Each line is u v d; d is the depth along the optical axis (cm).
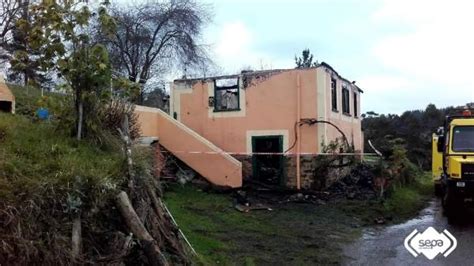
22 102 1210
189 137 1623
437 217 1340
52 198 470
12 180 468
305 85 1717
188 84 1902
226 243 909
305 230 1092
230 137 1827
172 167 1594
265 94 1777
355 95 2323
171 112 1919
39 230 442
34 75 761
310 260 848
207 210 1214
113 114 800
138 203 600
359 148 2366
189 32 2905
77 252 459
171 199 1290
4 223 420
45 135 697
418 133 3781
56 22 684
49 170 519
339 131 1867
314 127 1695
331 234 1070
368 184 1719
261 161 1762
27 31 714
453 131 1345
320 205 1416
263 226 1099
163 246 621
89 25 833
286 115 1739
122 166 611
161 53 2891
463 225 1199
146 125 1570
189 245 754
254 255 847
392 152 2005
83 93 712
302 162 1689
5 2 1956
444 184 1383
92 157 638
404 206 1488
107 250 498
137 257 521
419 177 2397
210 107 1862
